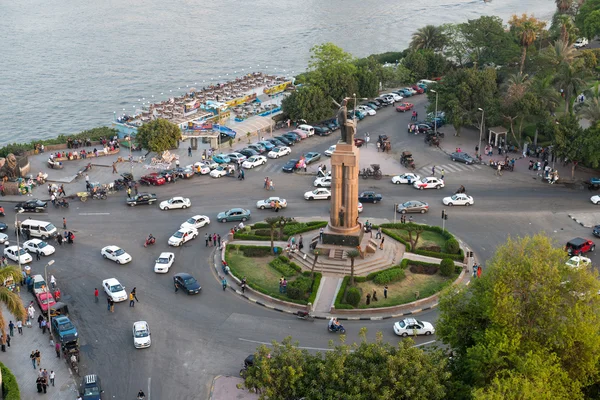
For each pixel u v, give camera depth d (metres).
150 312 90.50
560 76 146.88
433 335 84.69
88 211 120.44
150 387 76.12
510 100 141.50
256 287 94.06
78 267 101.75
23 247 105.31
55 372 78.38
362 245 101.75
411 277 97.31
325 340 84.00
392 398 60.88
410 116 170.38
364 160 142.50
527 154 143.25
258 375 63.88
